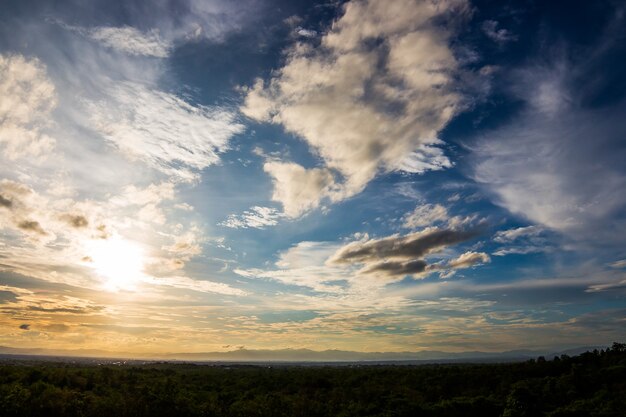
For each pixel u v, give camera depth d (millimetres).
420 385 77375
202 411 52406
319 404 60344
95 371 83750
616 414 50312
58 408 46562
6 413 44688
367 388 74000
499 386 71438
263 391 73000
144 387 56125
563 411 53000
